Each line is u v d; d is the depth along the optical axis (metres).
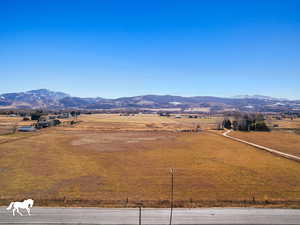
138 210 29.12
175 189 39.53
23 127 119.31
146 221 26.20
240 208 30.03
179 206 30.61
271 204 31.72
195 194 37.16
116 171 50.81
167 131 124.25
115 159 62.22
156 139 97.44
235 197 35.81
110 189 39.25
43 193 36.75
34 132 112.12
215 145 84.44
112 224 25.55
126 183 42.66
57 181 43.28
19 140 87.94
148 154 68.94
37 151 70.06
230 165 56.66
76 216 27.31
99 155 66.81
